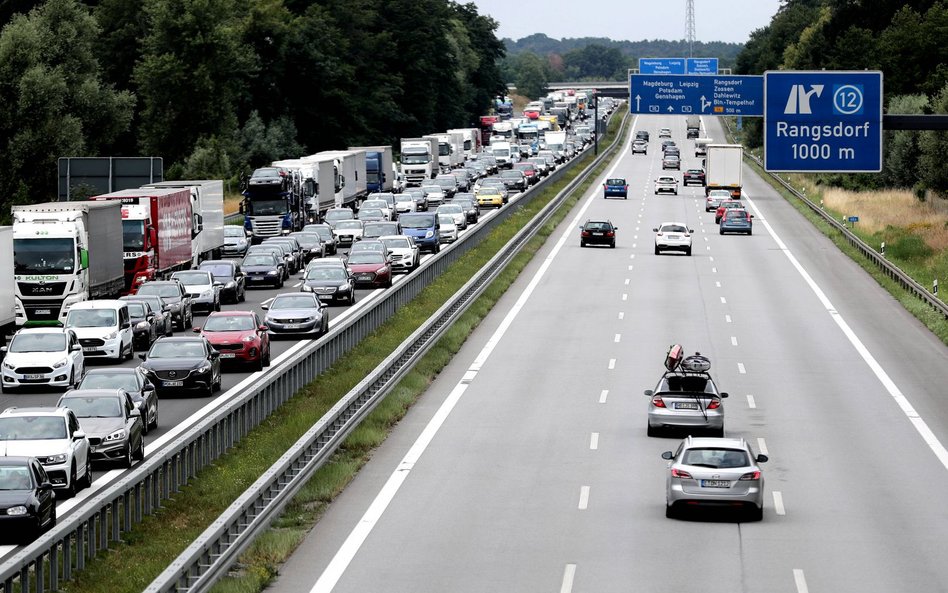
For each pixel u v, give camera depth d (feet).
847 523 193.47
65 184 575.38
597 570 166.61
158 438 250.98
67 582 152.97
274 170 637.30
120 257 425.69
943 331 388.98
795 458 241.96
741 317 424.46
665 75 453.99
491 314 431.84
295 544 178.81
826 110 361.51
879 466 235.61
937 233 611.88
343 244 651.66
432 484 218.79
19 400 294.25
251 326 339.16
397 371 303.07
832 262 571.69
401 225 616.80
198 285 437.17
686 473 191.93
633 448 248.11
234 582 153.99
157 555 167.02
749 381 322.14
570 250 613.93
